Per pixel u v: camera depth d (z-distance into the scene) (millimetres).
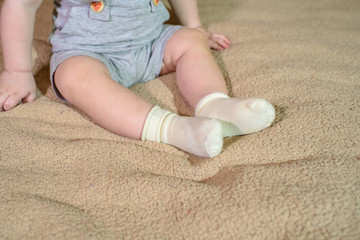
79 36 1037
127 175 771
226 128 865
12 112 1046
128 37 1077
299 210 653
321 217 642
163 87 1142
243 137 892
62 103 1102
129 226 672
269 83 1085
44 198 722
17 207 688
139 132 881
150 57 1157
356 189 697
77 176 784
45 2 1780
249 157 815
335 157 789
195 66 1026
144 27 1108
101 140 889
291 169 750
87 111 926
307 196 677
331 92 1017
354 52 1276
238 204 675
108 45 1060
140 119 875
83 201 727
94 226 667
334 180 718
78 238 633
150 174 772
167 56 1148
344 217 643
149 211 699
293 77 1111
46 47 1397
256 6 1802
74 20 1028
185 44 1111
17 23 1000
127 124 879
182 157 861
